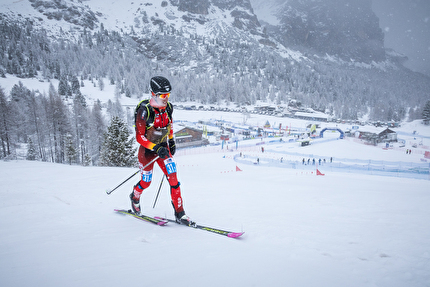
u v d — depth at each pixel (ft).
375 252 5.67
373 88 637.71
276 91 583.58
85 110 186.70
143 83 485.15
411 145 200.34
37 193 17.70
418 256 5.16
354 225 8.54
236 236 7.62
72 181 26.23
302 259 5.33
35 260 5.06
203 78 588.91
